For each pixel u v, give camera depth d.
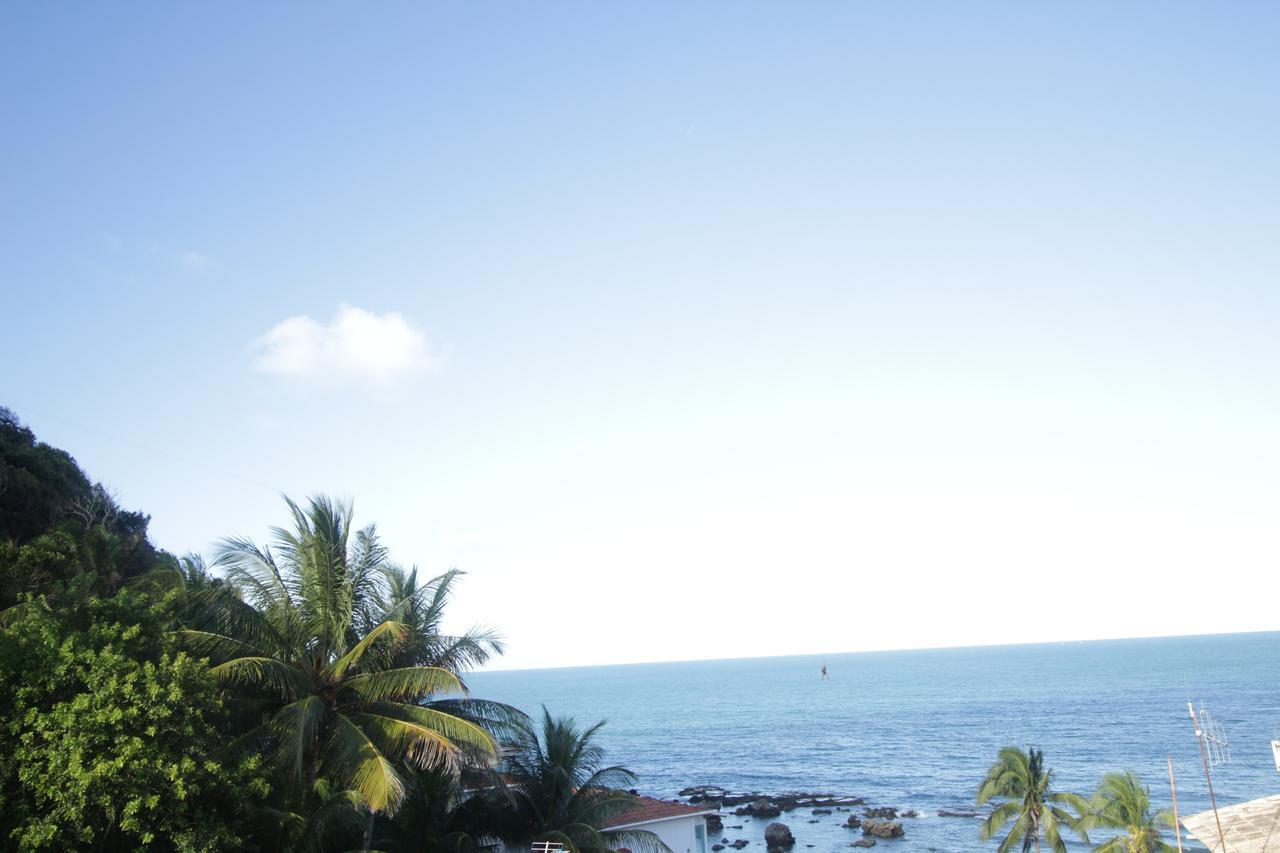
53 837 20.06
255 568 29.69
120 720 21.52
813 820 85.62
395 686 28.88
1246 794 82.38
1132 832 45.09
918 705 195.12
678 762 127.94
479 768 33.12
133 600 26.39
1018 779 48.62
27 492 47.56
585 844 33.00
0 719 21.45
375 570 31.45
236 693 28.50
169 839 21.83
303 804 26.66
